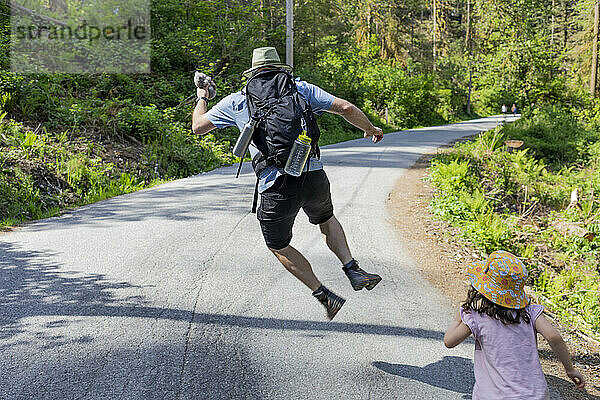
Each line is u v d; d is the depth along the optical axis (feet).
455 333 9.86
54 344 12.74
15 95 39.88
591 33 129.39
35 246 20.67
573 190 49.24
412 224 28.22
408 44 186.80
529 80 119.96
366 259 21.53
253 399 10.99
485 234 28.19
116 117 43.96
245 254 20.39
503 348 9.34
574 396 12.41
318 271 19.30
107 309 14.89
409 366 12.76
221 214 26.73
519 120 87.35
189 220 25.35
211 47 69.36
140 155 41.34
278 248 12.32
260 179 11.66
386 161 50.67
